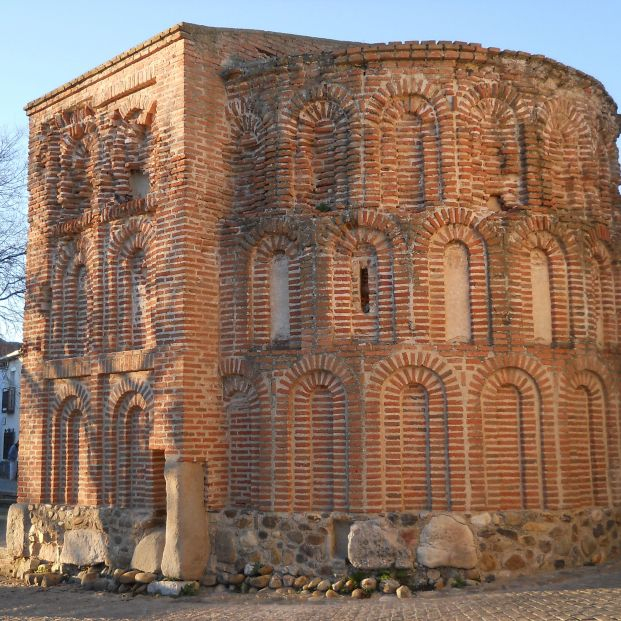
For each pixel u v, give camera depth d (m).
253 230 14.98
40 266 17.92
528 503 13.87
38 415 17.48
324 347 14.11
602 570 13.80
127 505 15.59
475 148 14.60
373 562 13.14
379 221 14.20
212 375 14.90
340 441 13.87
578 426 14.70
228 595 13.66
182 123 15.05
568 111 15.59
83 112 17.50
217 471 14.66
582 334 14.91
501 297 14.17
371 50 14.55
